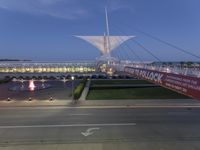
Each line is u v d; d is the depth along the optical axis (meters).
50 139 24.20
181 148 21.33
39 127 28.55
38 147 22.05
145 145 22.17
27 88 69.06
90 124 29.61
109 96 52.19
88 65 138.12
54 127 28.48
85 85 72.31
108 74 101.00
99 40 132.00
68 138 24.44
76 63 141.12
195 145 22.03
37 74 113.31
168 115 34.12
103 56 129.88
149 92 58.09
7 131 27.06
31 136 25.20
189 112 36.19
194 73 18.98
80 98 48.69
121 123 29.95
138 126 28.50
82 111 37.44
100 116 33.78
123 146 22.00
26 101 46.53
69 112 36.75
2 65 138.88
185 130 26.69
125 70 56.16
